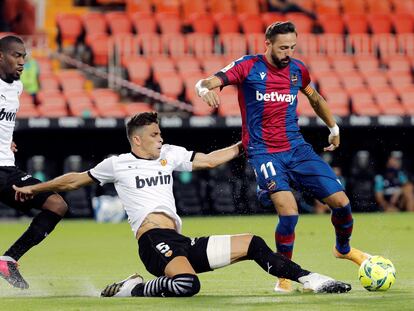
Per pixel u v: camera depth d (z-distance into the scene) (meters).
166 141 70.75
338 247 28.28
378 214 71.44
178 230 26.05
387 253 40.12
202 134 70.44
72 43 88.25
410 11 96.12
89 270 35.25
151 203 25.53
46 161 72.19
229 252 24.73
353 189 74.44
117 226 64.12
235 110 75.75
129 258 40.47
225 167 73.75
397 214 71.31
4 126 27.73
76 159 72.38
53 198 27.36
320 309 21.94
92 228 62.16
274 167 27.11
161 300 23.89
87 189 73.88
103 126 67.31
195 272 25.09
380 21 90.94
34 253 43.16
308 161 27.44
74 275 33.38
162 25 89.56
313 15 93.69
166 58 82.38
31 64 77.00
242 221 65.44
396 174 74.50
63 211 27.44
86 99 77.06
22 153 71.69
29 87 76.62
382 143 73.50
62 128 67.44
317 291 24.97
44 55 85.69
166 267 24.36
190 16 90.56
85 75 83.00
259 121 27.48
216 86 26.98
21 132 70.00
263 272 32.94
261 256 24.83
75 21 88.81
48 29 96.31
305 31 90.44
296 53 85.88
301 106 75.44
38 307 22.95
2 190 27.58
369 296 24.48
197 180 73.81
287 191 26.91
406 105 78.81
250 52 84.62
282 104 27.45
